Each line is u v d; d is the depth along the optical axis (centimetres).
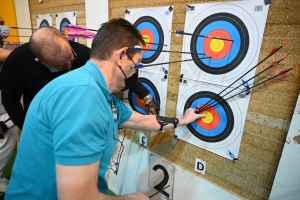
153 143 116
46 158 53
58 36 86
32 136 54
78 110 45
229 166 87
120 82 61
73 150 43
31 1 180
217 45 79
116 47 54
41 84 100
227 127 83
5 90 102
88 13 128
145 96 100
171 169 109
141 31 104
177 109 99
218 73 81
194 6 82
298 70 63
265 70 69
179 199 110
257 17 68
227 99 81
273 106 70
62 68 93
